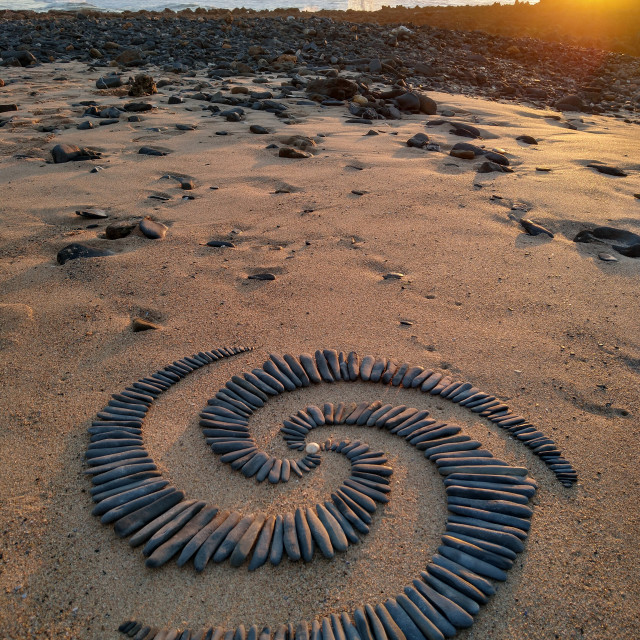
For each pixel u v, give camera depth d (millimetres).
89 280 1362
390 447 936
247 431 955
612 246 1582
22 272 1392
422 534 791
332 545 766
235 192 1897
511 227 1675
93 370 1084
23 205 1770
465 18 9797
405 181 2006
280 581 729
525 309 1287
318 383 1065
